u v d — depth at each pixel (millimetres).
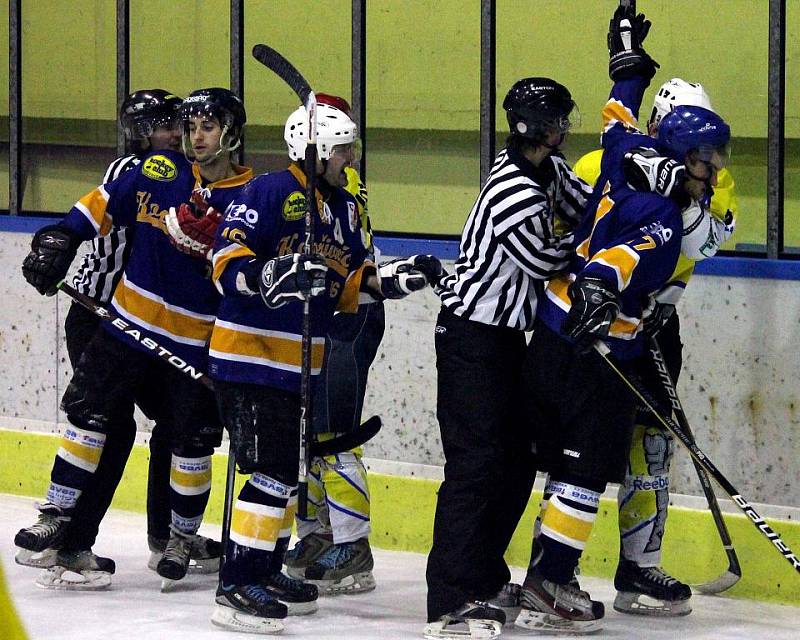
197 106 14141
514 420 13625
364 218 15359
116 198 14633
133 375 14867
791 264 15289
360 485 15258
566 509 13234
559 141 13031
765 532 13102
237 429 13227
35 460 20578
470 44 19750
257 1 21344
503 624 13625
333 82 20938
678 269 13867
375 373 17984
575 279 12664
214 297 14820
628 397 13062
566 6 19125
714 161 12891
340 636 13469
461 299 13352
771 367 15477
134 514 19656
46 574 15133
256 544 13328
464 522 13055
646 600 14547
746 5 17438
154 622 13875
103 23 22297
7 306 20859
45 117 22953
